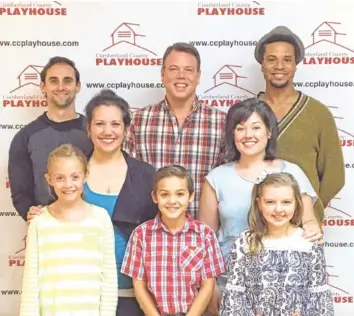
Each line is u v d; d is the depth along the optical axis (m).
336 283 3.30
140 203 2.48
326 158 2.84
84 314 2.26
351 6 3.14
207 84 3.22
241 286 2.27
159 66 3.22
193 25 3.19
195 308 2.32
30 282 2.27
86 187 2.50
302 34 3.17
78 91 3.06
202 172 2.75
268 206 2.24
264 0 3.16
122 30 3.20
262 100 2.66
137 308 2.48
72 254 2.29
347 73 3.19
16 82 3.25
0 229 3.32
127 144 2.79
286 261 2.22
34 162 2.88
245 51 3.19
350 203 3.25
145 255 2.37
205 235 2.39
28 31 3.21
